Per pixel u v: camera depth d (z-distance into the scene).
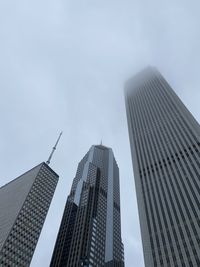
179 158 132.25
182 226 99.81
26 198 189.88
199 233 92.69
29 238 173.62
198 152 127.31
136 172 144.75
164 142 151.62
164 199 116.62
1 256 148.12
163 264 93.06
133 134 181.00
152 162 142.88
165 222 106.69
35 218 187.12
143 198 126.06
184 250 91.75
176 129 155.75
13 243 160.25
